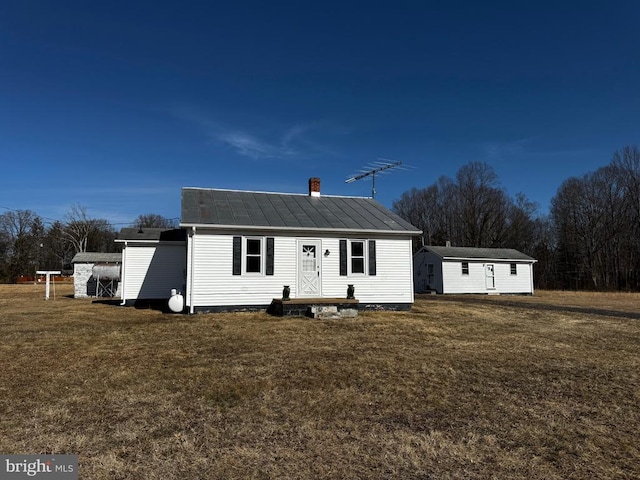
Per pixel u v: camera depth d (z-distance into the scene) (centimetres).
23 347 892
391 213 1848
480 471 394
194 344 940
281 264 1534
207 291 1462
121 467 389
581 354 911
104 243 6700
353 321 1313
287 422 506
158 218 7362
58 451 421
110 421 500
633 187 4569
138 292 1869
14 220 6256
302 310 1423
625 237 4594
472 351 917
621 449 448
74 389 613
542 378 718
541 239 5478
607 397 621
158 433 468
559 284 4928
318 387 639
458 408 567
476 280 3347
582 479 383
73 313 1498
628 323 1422
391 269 1650
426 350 915
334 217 1689
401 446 444
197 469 388
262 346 925
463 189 5559
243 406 557
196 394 600
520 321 1431
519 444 456
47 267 6300
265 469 390
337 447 440
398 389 638
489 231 5409
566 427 506
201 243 1462
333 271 1584
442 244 5709
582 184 4997
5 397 577
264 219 1564
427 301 2230
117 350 872
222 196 1758
